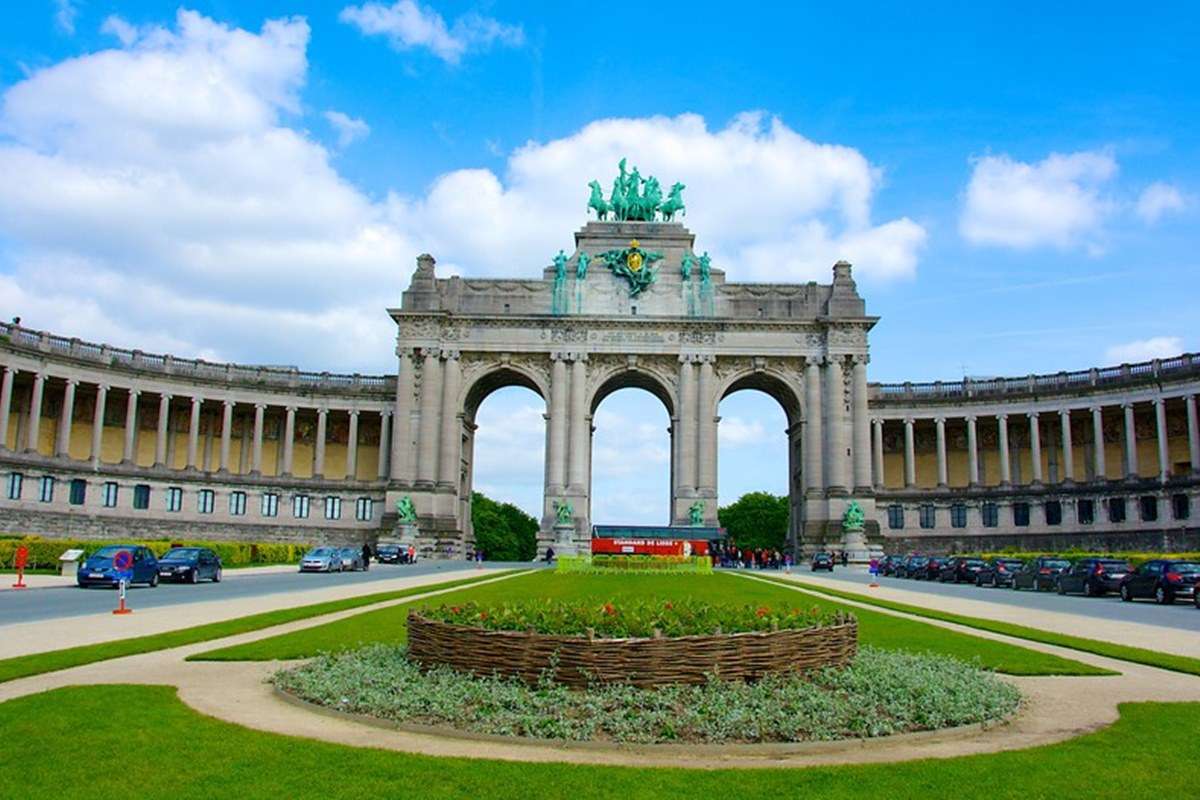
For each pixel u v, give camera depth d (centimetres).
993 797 1241
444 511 10475
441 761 1393
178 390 10656
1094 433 10669
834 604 4175
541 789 1265
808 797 1243
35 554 6600
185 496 10538
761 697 1731
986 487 11075
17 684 1945
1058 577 6034
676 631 1838
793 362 10731
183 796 1188
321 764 1348
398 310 10712
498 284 10825
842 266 10850
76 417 10475
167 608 3778
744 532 19638
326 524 11125
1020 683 2175
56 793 1183
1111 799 1232
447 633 1938
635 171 11338
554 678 1802
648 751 1518
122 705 1684
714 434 10506
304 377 11506
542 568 8475
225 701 1812
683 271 10781
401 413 10594
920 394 11506
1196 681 2230
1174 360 10062
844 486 10369
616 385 11362
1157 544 9800
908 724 1683
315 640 2680
